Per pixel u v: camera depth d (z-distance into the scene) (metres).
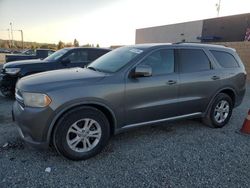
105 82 3.50
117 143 4.06
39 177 2.99
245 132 4.71
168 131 4.70
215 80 4.71
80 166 3.29
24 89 3.29
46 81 3.37
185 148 3.95
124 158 3.55
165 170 3.25
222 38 25.17
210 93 4.69
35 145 3.21
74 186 2.85
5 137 4.13
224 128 5.02
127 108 3.71
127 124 3.81
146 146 3.98
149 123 4.05
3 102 6.74
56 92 3.17
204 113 4.77
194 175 3.16
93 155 3.52
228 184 2.98
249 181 3.06
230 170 3.31
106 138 3.61
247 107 7.01
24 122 3.19
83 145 3.45
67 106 3.20
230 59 5.16
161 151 3.81
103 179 3.00
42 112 3.11
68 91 3.22
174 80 4.14
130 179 3.02
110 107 3.53
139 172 3.19
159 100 4.02
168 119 4.27
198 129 4.88
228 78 4.94
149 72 3.68
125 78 3.68
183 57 4.39
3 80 6.98
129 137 4.34
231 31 24.09
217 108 4.93
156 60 4.06
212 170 3.29
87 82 3.41
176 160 3.54
